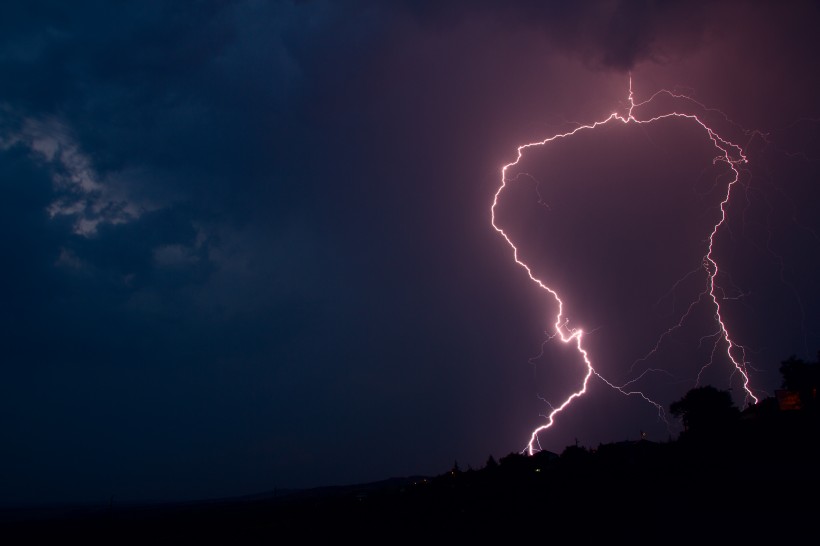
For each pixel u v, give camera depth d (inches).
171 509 3838.6
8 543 1562.5
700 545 513.7
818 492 645.3
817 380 1173.7
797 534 500.7
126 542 1423.5
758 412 1275.8
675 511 708.7
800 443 962.7
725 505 678.5
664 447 1255.5
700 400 1368.1
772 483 738.8
